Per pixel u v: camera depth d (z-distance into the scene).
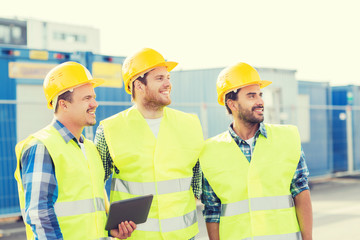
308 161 12.95
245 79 2.84
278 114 11.77
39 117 8.09
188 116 3.04
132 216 2.49
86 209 2.50
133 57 2.91
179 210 2.82
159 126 2.95
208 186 2.90
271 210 2.76
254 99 2.85
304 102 13.10
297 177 2.86
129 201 2.42
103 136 2.91
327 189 11.82
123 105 8.70
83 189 2.51
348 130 14.40
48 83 2.60
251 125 2.89
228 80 2.88
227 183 2.82
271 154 2.83
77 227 2.45
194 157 2.92
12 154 7.78
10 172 7.75
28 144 2.41
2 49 7.71
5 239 6.94
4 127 7.70
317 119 13.23
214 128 10.84
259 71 11.33
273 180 2.79
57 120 2.59
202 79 11.19
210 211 2.93
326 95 13.75
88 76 2.62
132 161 2.84
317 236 6.78
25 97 7.96
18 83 7.87
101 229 2.57
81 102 2.58
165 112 2.98
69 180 2.46
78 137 2.64
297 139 2.90
